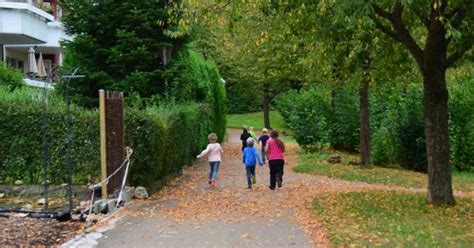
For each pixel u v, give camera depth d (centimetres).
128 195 1338
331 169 2150
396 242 870
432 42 1191
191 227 1027
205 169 2223
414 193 1501
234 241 910
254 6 1285
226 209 1230
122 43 2020
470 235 932
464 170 2492
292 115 2953
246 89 5362
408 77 1931
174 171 1867
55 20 3391
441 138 1247
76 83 2055
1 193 1377
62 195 1366
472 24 1129
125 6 2014
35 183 1405
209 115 2894
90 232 974
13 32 2491
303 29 1322
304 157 2622
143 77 2019
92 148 1398
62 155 1396
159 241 913
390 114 2473
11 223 1041
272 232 978
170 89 2119
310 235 948
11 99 1449
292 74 2566
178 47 2206
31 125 1409
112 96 1326
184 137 2009
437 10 1091
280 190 1576
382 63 1548
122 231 990
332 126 2864
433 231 960
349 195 1434
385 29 1246
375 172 2091
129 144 1419
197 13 1325
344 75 1766
